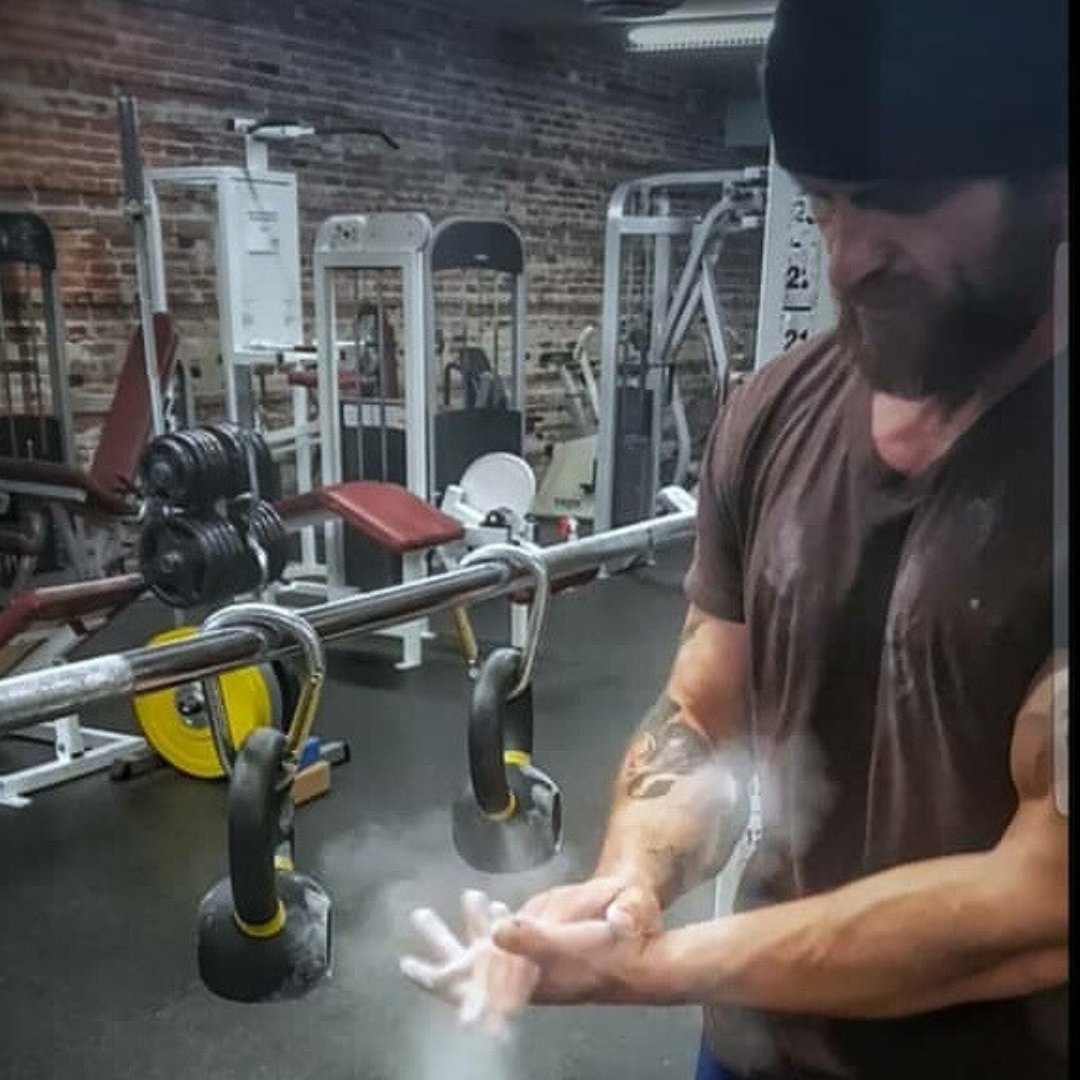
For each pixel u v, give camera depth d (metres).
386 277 6.88
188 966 2.60
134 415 5.16
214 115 6.27
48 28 5.49
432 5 7.27
